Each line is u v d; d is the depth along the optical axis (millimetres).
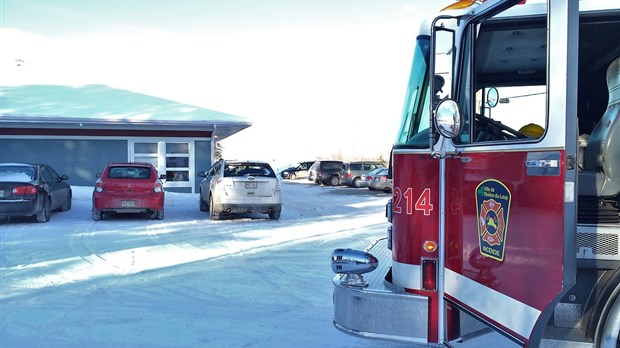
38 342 5258
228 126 22844
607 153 3480
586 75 4508
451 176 3662
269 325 5773
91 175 22562
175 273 8242
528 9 3582
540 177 2879
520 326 3002
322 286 7488
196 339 5336
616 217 3377
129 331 5578
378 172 29734
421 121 3918
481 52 4008
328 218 15617
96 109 23094
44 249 10148
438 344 3758
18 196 13102
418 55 3975
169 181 22953
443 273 3750
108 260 9180
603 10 3533
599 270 3375
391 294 3826
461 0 3662
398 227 4039
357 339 5324
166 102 25797
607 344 3191
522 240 2982
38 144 22078
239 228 13227
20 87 27469
